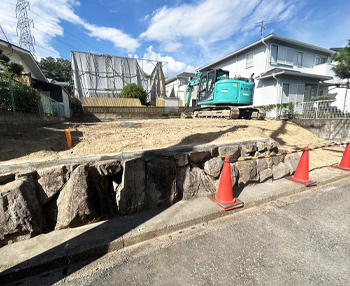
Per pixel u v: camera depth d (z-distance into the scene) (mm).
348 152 5090
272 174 4344
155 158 3068
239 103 9070
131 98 19266
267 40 13258
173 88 28797
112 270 1920
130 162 2803
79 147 3332
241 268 1953
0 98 4230
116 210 2855
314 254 2162
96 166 2693
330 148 7023
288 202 3461
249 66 14938
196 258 2092
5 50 11195
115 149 3396
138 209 2852
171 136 4340
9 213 2094
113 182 2971
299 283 1773
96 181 2660
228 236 2484
